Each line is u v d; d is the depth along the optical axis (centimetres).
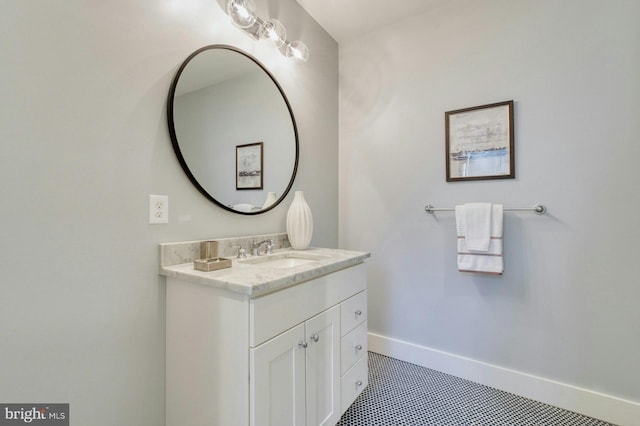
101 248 103
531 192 170
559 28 163
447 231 198
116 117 106
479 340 187
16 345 85
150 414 116
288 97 190
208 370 106
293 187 196
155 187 118
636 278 146
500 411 158
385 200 222
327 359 133
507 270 178
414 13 207
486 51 184
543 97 167
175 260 122
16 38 85
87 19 99
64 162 94
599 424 149
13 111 84
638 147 145
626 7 147
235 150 152
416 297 210
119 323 107
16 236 85
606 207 152
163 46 120
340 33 230
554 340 165
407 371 199
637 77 145
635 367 146
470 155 188
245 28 151
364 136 231
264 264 152
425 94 205
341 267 145
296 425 113
